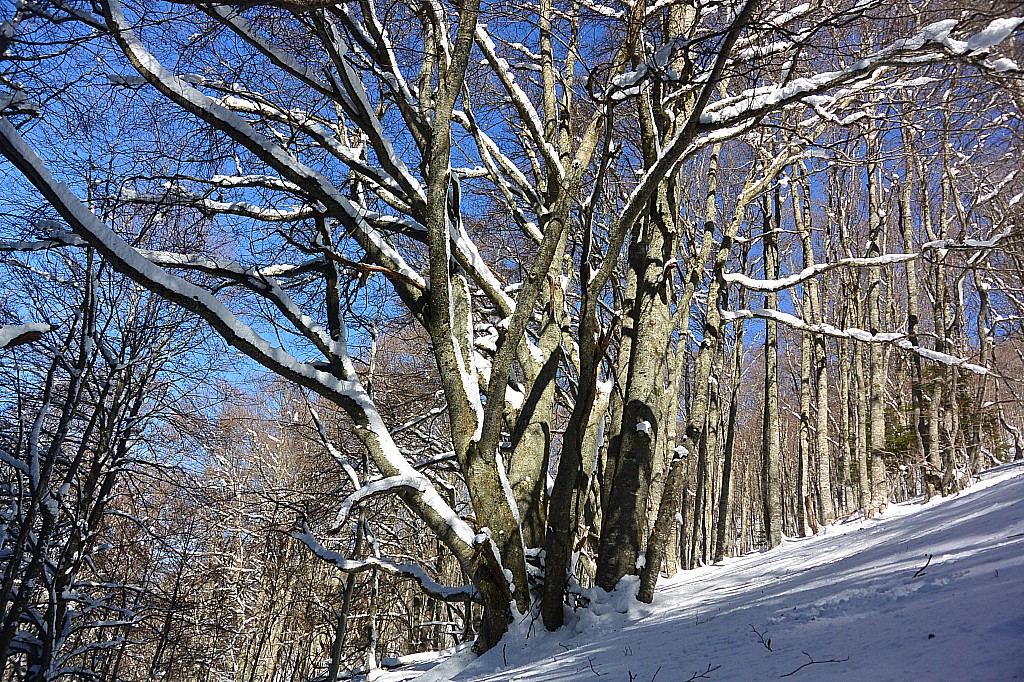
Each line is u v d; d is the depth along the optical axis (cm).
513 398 1193
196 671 2462
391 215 1168
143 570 2002
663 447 1442
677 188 1317
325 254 1059
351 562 1005
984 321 2055
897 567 599
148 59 886
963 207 2186
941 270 1942
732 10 943
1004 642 282
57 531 1514
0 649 1292
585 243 975
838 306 2655
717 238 2173
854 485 2355
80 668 1614
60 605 1481
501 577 919
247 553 2595
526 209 1537
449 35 1125
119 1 878
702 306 2136
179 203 1119
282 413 2525
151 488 1847
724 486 2123
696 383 1141
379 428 1004
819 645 392
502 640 908
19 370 1494
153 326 1548
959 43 746
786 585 766
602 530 1015
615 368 1193
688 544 2273
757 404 4059
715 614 706
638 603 935
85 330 1434
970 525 727
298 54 1065
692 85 976
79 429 1678
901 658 306
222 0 774
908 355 2308
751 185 1384
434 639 2858
